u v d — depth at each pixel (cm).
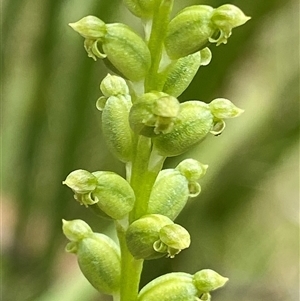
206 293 6
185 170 6
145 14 6
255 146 14
